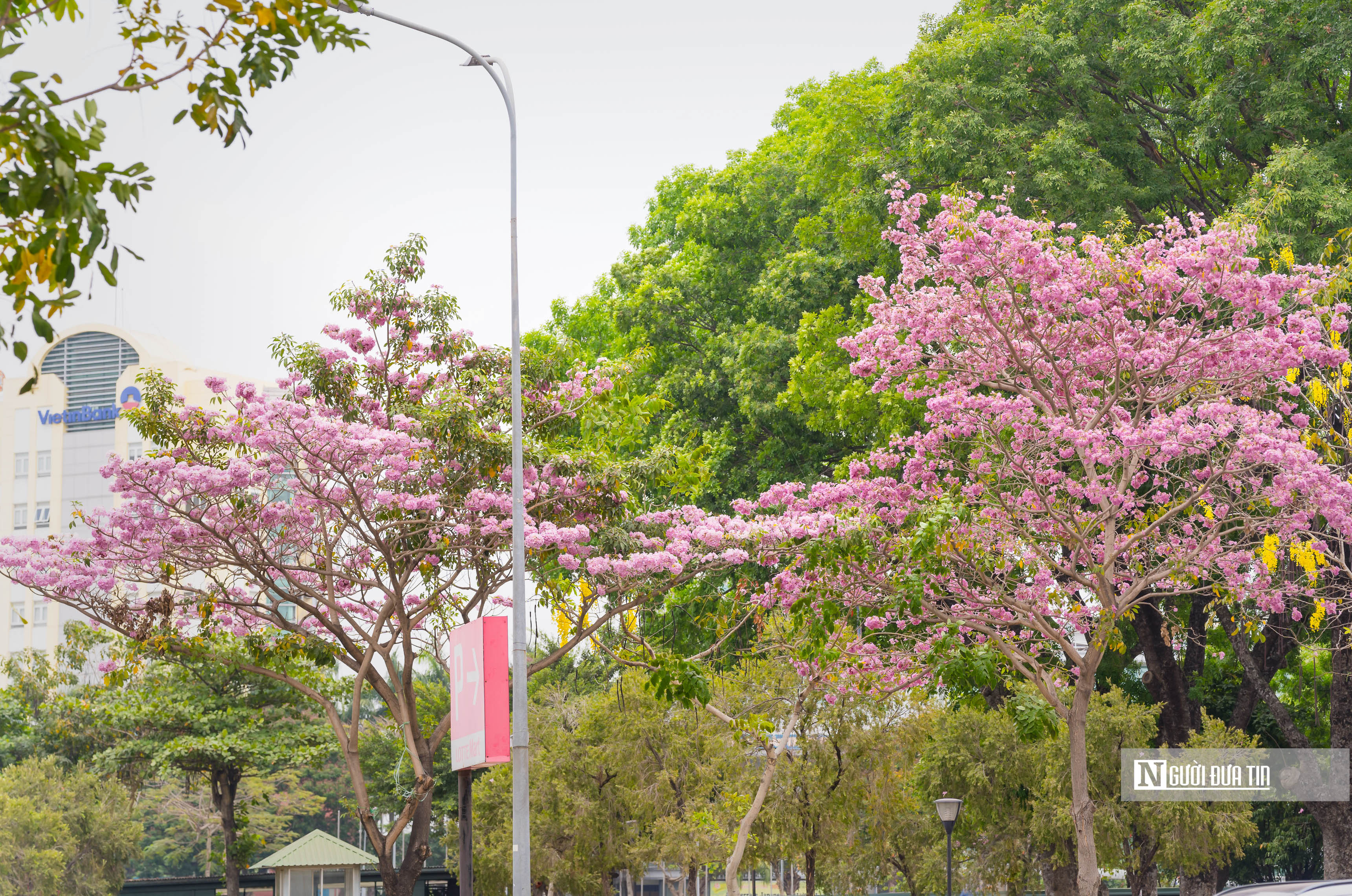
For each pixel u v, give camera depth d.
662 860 30.33
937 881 35.03
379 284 21.66
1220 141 23.78
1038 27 24.55
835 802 27.48
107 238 5.80
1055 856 28.58
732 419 33.19
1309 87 22.69
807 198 34.31
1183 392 18.45
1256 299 17.00
